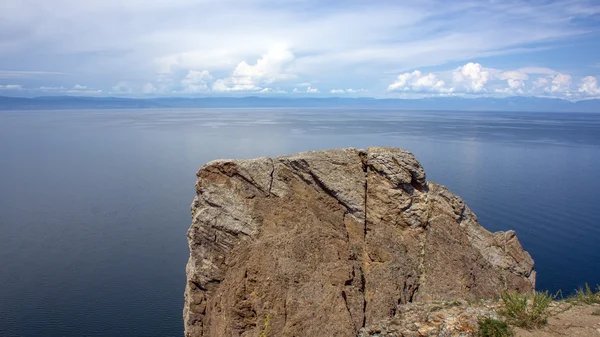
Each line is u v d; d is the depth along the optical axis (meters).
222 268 22.05
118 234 53.31
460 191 74.06
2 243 50.53
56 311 35.75
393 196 23.84
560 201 68.12
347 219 23.69
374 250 22.58
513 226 56.09
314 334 18.34
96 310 35.91
